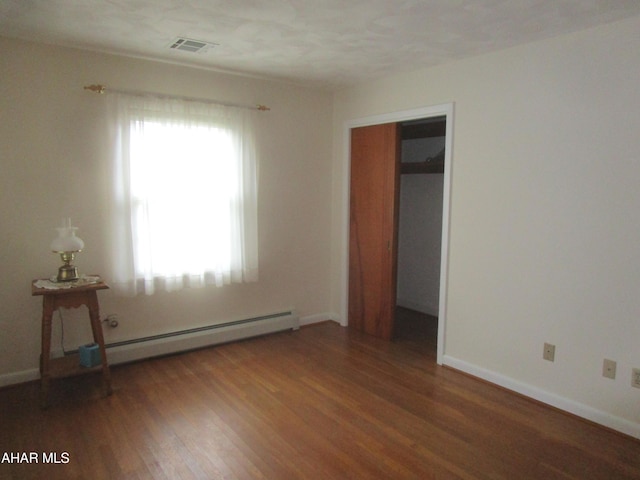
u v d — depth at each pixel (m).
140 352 3.44
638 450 2.40
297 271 4.39
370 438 2.48
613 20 2.45
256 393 3.01
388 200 3.97
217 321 3.91
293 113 4.18
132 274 3.28
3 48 2.83
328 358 3.66
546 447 2.42
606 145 2.54
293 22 2.54
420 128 4.50
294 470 2.19
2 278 2.96
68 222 2.90
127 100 3.18
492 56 3.05
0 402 2.82
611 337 2.58
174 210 3.44
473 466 2.24
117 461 2.24
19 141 2.93
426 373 3.38
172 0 2.25
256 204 3.87
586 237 2.65
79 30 2.71
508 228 3.04
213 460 2.26
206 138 3.56
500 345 3.14
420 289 5.10
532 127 2.87
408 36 2.75
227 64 3.45
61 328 3.18
